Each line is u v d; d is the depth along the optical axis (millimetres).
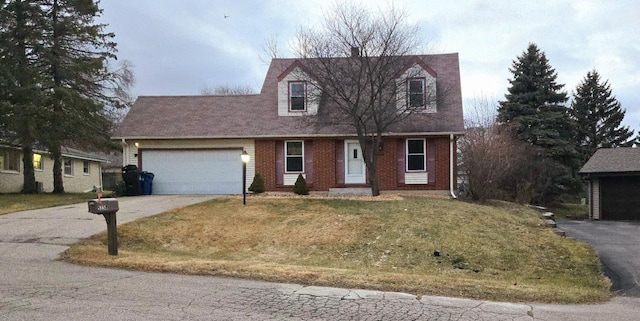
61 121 18375
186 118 21141
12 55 18219
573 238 13391
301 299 5672
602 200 22688
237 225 12031
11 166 23938
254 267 7273
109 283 6211
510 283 7340
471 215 13812
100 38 20562
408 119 19219
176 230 11305
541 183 26875
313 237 11031
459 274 8656
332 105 19000
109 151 23484
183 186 20406
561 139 28625
